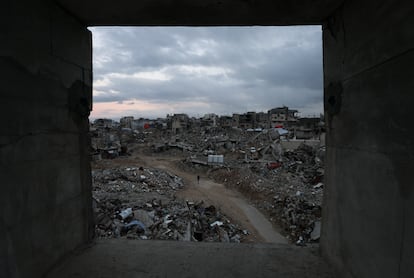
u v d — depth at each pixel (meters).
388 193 1.42
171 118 73.56
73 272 2.14
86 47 2.62
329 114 2.30
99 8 2.18
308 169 23.61
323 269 2.25
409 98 1.23
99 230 8.71
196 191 20.61
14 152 1.61
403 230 1.29
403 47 1.28
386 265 1.45
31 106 1.79
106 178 19.11
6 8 1.56
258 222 14.31
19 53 1.67
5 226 1.53
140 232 9.01
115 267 2.25
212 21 2.42
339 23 2.08
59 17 2.13
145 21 2.43
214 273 2.20
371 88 1.59
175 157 36.66
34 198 1.82
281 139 35.34
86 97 2.62
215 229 11.26
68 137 2.31
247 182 20.89
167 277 2.13
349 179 1.91
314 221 12.48
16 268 1.62
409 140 1.23
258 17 2.30
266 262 2.38
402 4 1.28
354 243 1.84
